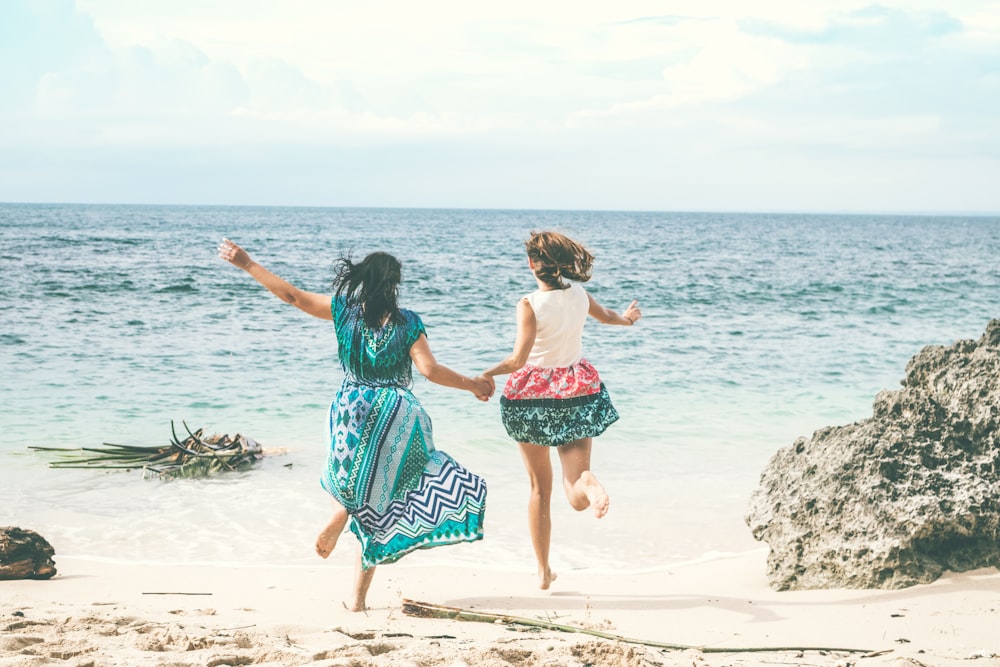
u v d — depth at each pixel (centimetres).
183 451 835
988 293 3042
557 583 518
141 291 2462
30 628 362
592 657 345
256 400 1139
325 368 1362
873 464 504
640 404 1149
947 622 413
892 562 473
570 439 438
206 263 3716
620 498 740
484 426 988
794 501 521
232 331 1750
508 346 1623
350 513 413
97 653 322
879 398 561
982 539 488
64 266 3334
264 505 719
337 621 409
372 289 402
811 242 8238
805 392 1248
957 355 557
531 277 3362
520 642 363
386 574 534
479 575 536
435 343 1650
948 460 510
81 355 1440
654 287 3111
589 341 1711
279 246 5875
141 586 492
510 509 706
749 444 952
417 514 403
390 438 401
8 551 499
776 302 2636
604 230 11550
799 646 376
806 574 500
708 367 1430
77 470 821
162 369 1334
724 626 417
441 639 366
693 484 788
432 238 7881
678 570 557
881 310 2453
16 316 1898
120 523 665
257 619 407
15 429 973
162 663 306
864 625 412
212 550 601
